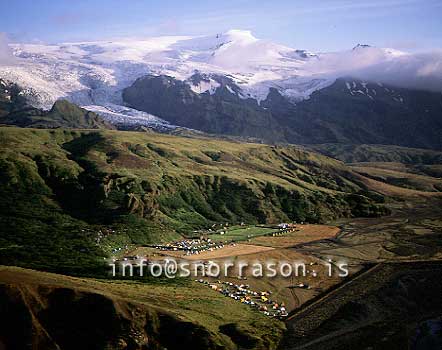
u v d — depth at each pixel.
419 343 152.25
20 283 137.25
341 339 155.00
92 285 157.62
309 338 156.00
